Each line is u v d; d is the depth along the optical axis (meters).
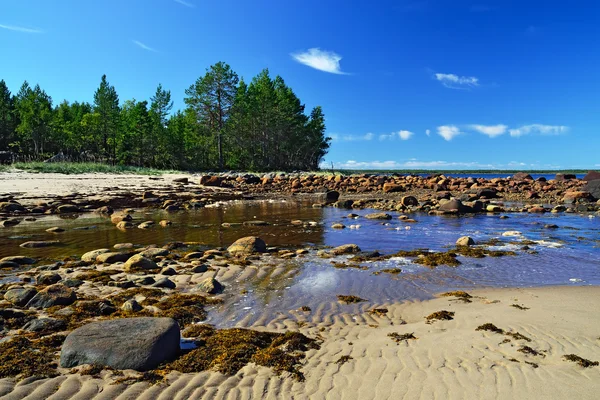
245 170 69.62
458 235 14.64
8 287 7.74
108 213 19.92
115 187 30.83
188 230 15.47
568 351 4.90
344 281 8.70
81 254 11.10
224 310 6.84
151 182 36.44
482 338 5.38
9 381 4.16
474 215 20.62
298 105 82.31
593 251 11.77
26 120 75.00
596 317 6.14
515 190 33.72
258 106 71.25
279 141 77.00
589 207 22.84
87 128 72.38
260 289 8.06
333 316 6.61
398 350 5.09
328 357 4.91
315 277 9.01
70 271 9.02
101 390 4.04
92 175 39.97
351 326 6.13
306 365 4.70
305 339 5.46
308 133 82.38
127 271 9.13
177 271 9.26
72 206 20.09
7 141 84.75
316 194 33.53
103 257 10.07
